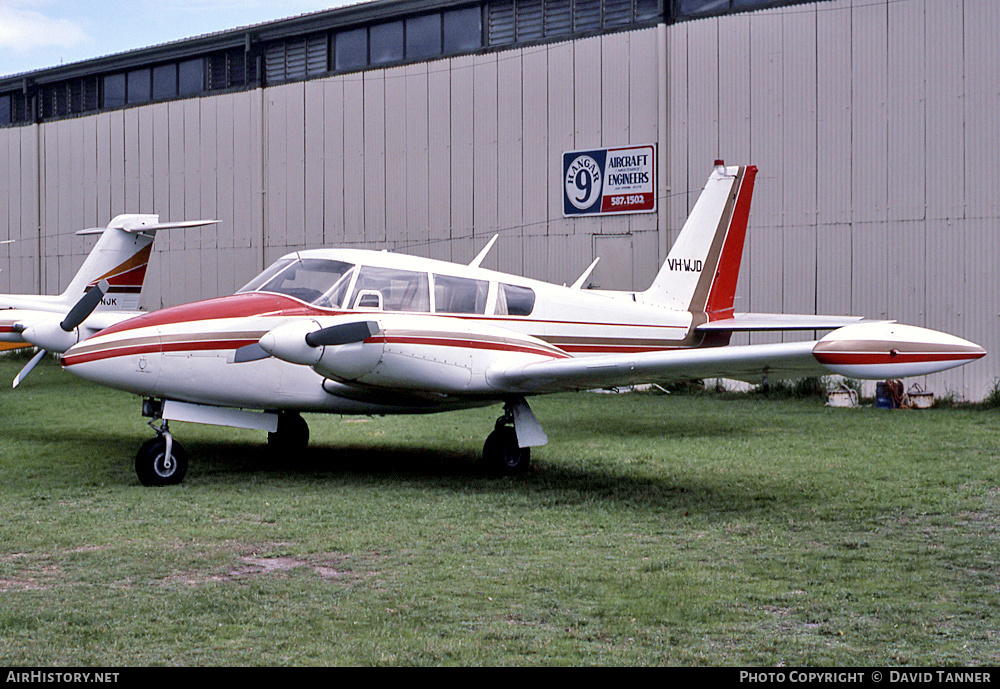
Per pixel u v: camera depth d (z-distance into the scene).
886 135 15.23
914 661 4.26
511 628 4.67
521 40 18.34
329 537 6.53
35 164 25.84
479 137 18.78
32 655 4.26
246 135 21.70
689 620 4.82
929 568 5.79
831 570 5.73
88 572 5.61
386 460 10.06
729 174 12.80
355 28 20.17
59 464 9.48
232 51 21.86
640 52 17.22
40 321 11.73
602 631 4.64
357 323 8.01
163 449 8.48
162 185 23.28
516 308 10.10
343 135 20.34
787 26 15.98
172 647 4.37
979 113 14.48
